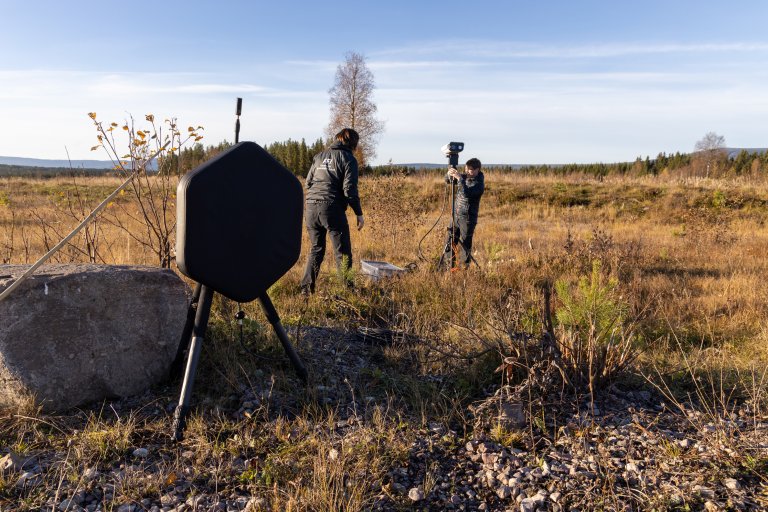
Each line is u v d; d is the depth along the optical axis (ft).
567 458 8.96
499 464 8.79
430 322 15.61
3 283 9.25
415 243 33.22
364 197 44.47
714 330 16.31
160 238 17.65
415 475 8.56
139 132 16.17
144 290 10.69
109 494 7.75
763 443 9.02
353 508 7.42
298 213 10.20
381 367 12.67
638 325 15.62
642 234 42.34
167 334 11.09
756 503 7.61
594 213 60.59
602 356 11.34
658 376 12.19
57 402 9.66
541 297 17.01
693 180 75.51
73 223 23.24
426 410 10.55
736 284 21.61
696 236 37.17
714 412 10.57
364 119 159.43
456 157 25.07
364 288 18.53
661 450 9.10
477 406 10.69
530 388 10.62
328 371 11.97
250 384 10.79
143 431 9.35
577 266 24.77
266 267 9.82
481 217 58.59
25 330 9.34
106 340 10.16
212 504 7.54
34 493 7.68
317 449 8.93
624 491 8.03
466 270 21.90
